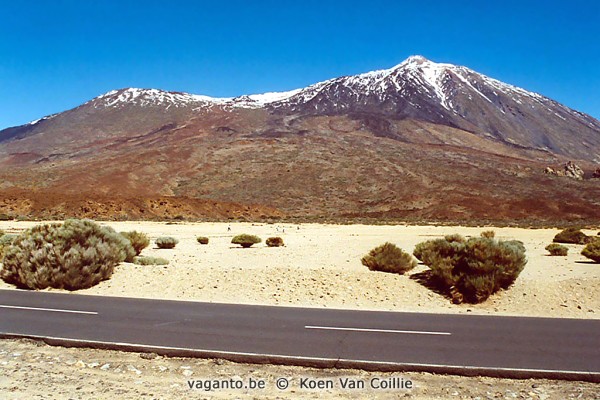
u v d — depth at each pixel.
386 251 19.80
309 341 9.73
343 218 91.06
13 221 64.50
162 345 9.38
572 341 9.92
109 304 13.09
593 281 15.85
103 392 7.36
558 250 31.03
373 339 9.92
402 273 19.34
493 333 10.50
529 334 10.45
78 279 15.32
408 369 8.35
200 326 10.81
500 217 95.12
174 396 7.26
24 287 15.59
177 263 23.58
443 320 11.68
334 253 30.20
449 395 7.40
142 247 29.22
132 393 7.34
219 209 91.44
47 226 17.28
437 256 15.61
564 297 14.30
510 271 14.75
